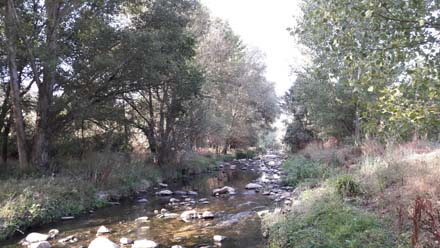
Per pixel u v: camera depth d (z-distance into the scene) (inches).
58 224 360.2
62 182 449.1
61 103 546.0
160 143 791.7
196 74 681.6
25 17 491.2
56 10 513.0
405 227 209.2
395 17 137.6
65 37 534.9
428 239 182.4
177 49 635.5
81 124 654.5
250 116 1525.6
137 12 630.5
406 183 287.7
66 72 527.2
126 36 516.7
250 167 1012.5
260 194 496.7
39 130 528.4
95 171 516.7
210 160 1034.7
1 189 373.1
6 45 437.7
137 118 800.9
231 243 278.4
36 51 448.8
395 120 142.1
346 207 269.3
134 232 321.4
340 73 167.2
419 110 130.0
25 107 589.0
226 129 1258.0
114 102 682.8
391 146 427.8
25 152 517.7
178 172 789.9
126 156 710.5
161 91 793.6
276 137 2361.0
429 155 353.1
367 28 144.6
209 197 502.3
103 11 536.4
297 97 834.2
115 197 498.9
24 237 312.0
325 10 156.3
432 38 135.7
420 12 134.3
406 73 139.6
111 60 505.4
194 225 339.9
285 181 572.7
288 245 237.9
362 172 379.9
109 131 710.5
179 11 686.5
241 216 368.2
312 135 1170.0
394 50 138.7
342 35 151.5
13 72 495.8
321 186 394.0
